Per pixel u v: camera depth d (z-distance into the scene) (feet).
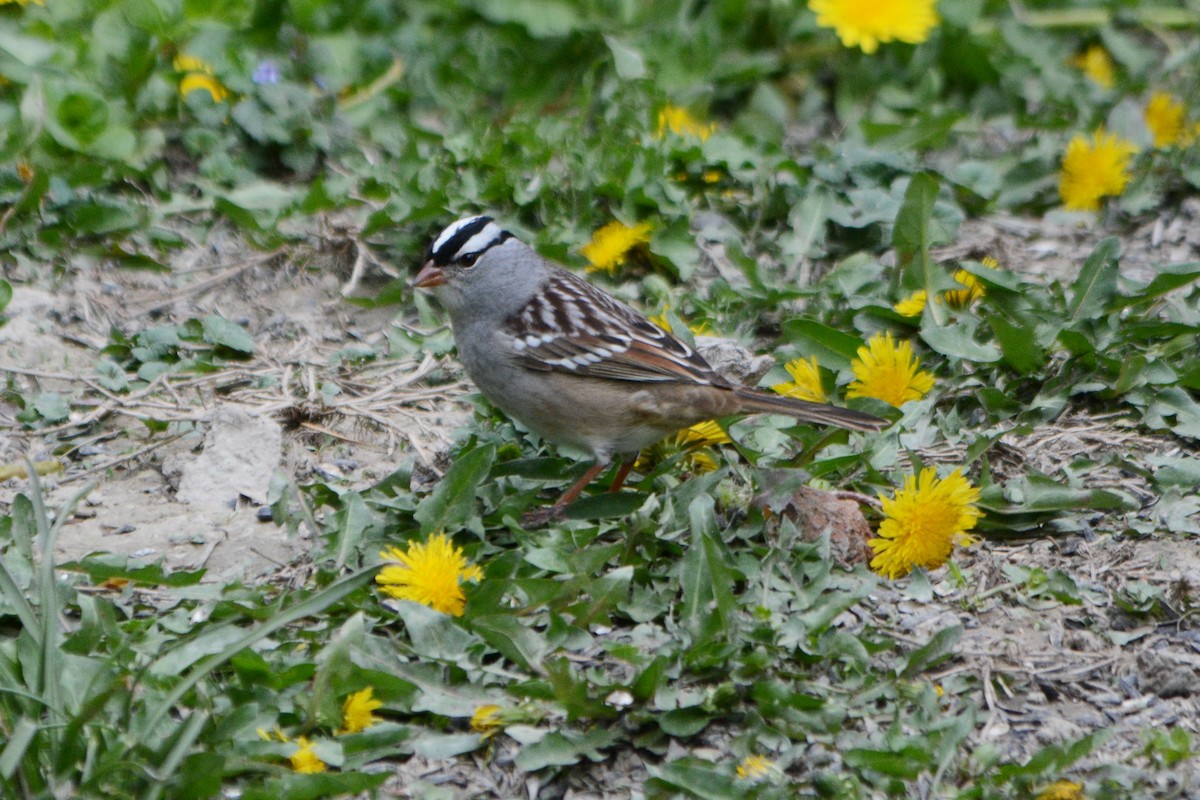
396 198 38.24
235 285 37.50
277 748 21.67
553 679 22.18
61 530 28.48
